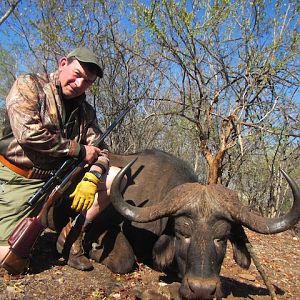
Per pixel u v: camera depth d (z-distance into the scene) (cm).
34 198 170
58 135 171
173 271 193
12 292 155
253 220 161
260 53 302
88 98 436
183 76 321
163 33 296
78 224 185
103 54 387
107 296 165
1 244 169
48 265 183
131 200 209
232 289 190
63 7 385
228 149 333
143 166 220
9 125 177
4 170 176
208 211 156
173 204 163
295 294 199
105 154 185
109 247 193
